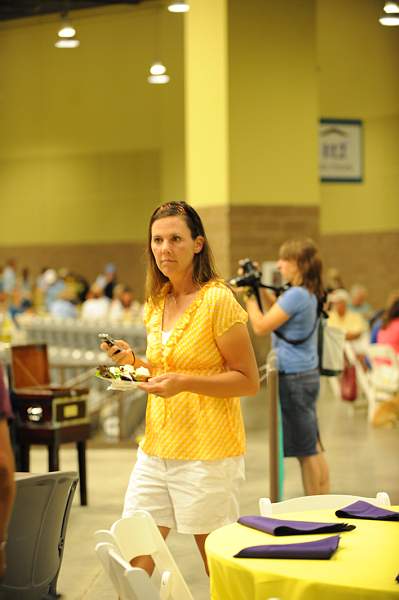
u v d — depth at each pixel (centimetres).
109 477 1355
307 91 2262
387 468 1388
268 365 961
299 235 2269
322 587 455
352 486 1273
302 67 2261
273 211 2248
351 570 473
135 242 3947
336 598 452
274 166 2250
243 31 2223
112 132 3962
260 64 2238
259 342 2203
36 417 1098
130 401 1641
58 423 1104
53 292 3469
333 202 3409
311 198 2277
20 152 4241
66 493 586
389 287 3284
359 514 578
